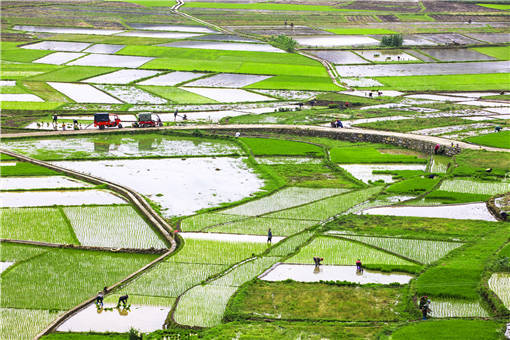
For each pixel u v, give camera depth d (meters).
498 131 114.81
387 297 53.38
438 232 67.38
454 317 49.12
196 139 113.25
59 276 59.22
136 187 85.50
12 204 78.38
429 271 56.66
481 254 60.12
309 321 49.50
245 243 66.06
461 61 192.25
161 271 59.22
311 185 87.06
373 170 94.75
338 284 55.72
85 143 109.00
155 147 107.00
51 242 66.75
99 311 52.34
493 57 199.38
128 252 64.75
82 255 63.94
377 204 77.69
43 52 195.75
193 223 71.75
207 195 82.69
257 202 79.62
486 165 92.38
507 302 50.72
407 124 120.88
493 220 71.00
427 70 180.25
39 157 98.88
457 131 115.25
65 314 51.44
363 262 60.09
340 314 50.75
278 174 92.50
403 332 46.69
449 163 95.44
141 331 49.19
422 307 49.78
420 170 94.56
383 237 66.38
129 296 54.66
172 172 93.12
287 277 57.34
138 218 74.38
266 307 51.88
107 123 118.12
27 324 50.66
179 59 188.25
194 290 55.34
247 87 156.50
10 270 60.25
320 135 116.00
